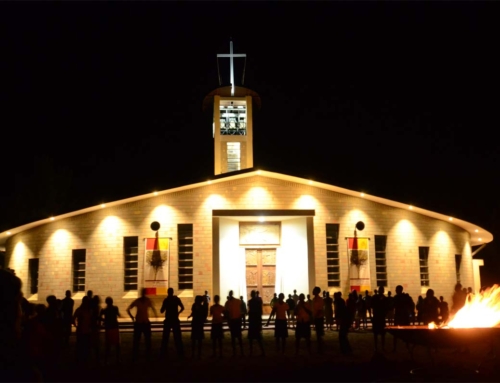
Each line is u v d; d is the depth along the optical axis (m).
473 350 18.48
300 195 30.05
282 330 18.38
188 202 29.52
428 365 14.84
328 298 25.69
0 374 3.25
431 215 31.36
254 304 17.94
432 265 31.23
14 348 3.36
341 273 29.55
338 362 15.98
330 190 30.34
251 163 33.75
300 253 29.67
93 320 16.25
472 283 33.34
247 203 29.66
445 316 20.06
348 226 30.14
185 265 29.14
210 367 15.45
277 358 17.19
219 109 34.72
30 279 31.11
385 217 30.75
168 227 29.25
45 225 30.69
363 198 30.64
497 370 13.75
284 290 30.12
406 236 30.92
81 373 14.45
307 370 14.46
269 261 30.73
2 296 3.36
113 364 16.25
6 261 33.38
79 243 29.75
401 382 12.41
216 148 33.81
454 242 32.41
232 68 35.53
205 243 29.09
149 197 29.48
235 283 29.88
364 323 25.84
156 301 28.64
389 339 22.19
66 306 19.62
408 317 18.50
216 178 29.12
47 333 8.41
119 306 28.59
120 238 29.31
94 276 29.11
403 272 30.42
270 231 30.91
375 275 29.89
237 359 17.09
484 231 33.34
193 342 17.33
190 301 28.41
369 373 13.80
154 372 14.62
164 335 17.33
